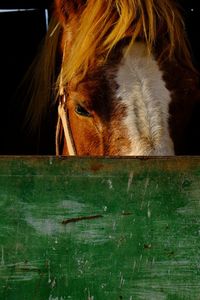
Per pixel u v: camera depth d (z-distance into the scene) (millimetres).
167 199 2299
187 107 2754
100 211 2293
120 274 2289
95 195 2293
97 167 2295
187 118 2771
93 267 2287
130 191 2297
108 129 2713
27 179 2293
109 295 2289
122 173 2297
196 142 3240
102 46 2820
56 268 2285
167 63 2781
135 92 2707
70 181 2295
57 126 3189
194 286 2295
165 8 2875
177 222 2297
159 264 2293
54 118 3365
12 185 2293
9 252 2285
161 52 2805
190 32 3695
